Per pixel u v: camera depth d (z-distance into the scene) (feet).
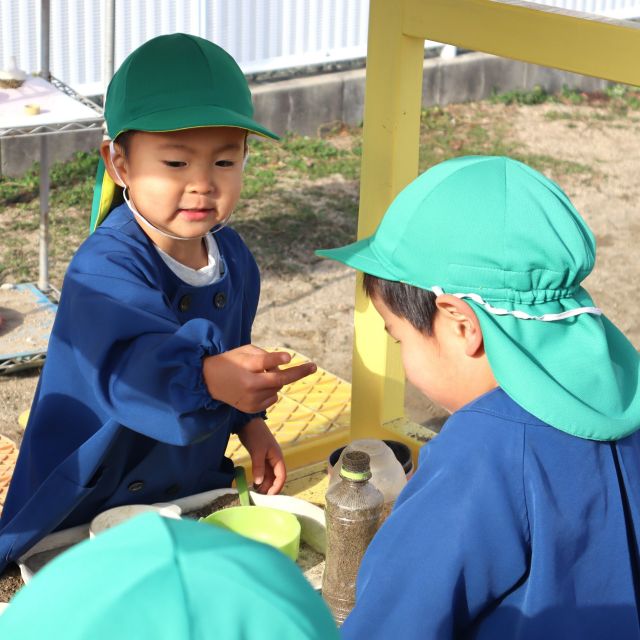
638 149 21.79
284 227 17.46
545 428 3.56
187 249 5.57
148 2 18.80
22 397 11.88
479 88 23.73
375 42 6.19
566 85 24.86
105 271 5.09
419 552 3.49
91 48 18.37
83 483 5.29
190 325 4.71
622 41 4.96
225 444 6.17
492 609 3.58
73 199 17.97
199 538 1.96
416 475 3.67
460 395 3.87
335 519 4.82
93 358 4.85
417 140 6.41
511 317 3.65
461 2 5.64
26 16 17.75
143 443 5.57
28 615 1.80
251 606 1.83
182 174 5.13
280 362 4.69
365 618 3.50
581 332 3.70
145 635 1.74
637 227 17.81
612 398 3.62
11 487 5.88
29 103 11.46
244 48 20.59
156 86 5.06
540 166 20.61
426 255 3.73
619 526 3.63
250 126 4.99
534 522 3.49
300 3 20.86
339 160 20.53
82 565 1.86
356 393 7.08
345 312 14.66
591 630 3.53
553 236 3.62
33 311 13.58
